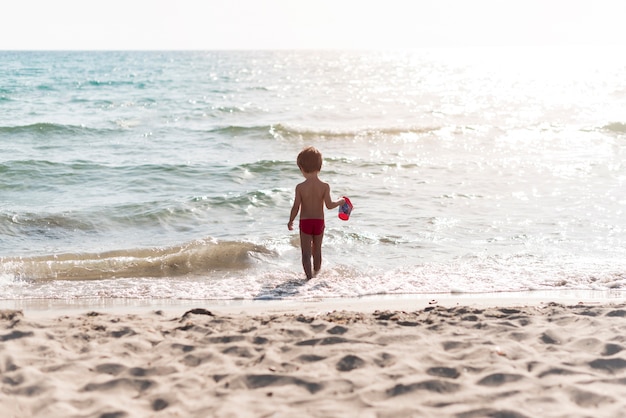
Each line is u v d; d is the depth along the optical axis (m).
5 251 7.91
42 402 3.16
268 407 3.11
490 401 3.17
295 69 79.25
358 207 10.18
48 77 53.75
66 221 9.30
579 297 5.98
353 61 116.56
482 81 48.94
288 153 16.36
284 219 9.62
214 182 12.52
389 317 4.87
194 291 6.43
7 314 4.82
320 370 3.62
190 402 3.19
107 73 63.31
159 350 4.04
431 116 25.19
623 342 4.09
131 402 3.20
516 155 15.55
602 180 12.08
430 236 8.48
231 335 4.29
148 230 9.07
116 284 6.71
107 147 16.98
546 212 9.71
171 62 104.31
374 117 25.05
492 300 5.84
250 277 6.92
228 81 50.75
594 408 3.10
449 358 3.83
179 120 22.95
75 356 3.93
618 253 7.57
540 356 3.86
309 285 6.59
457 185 11.92
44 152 15.95
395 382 3.38
